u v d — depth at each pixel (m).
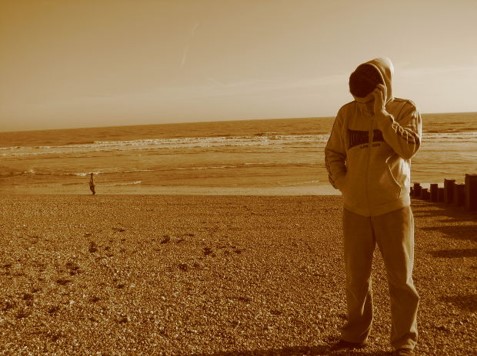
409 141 3.04
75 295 5.04
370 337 3.79
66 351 3.63
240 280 5.57
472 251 6.79
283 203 12.79
